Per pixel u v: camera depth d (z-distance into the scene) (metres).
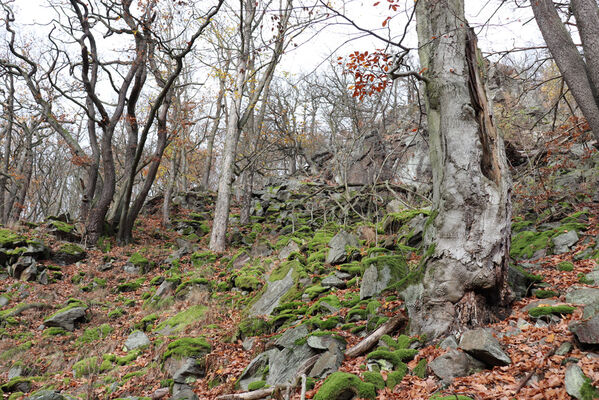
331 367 5.28
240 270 11.60
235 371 6.54
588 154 12.00
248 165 19.17
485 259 5.36
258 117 21.31
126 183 17.39
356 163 21.14
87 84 16.95
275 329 7.48
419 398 4.31
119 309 11.37
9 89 23.06
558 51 6.21
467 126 5.73
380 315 6.36
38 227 16.38
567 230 8.55
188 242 17.61
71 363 8.44
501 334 5.08
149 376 7.20
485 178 5.58
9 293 11.66
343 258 9.49
